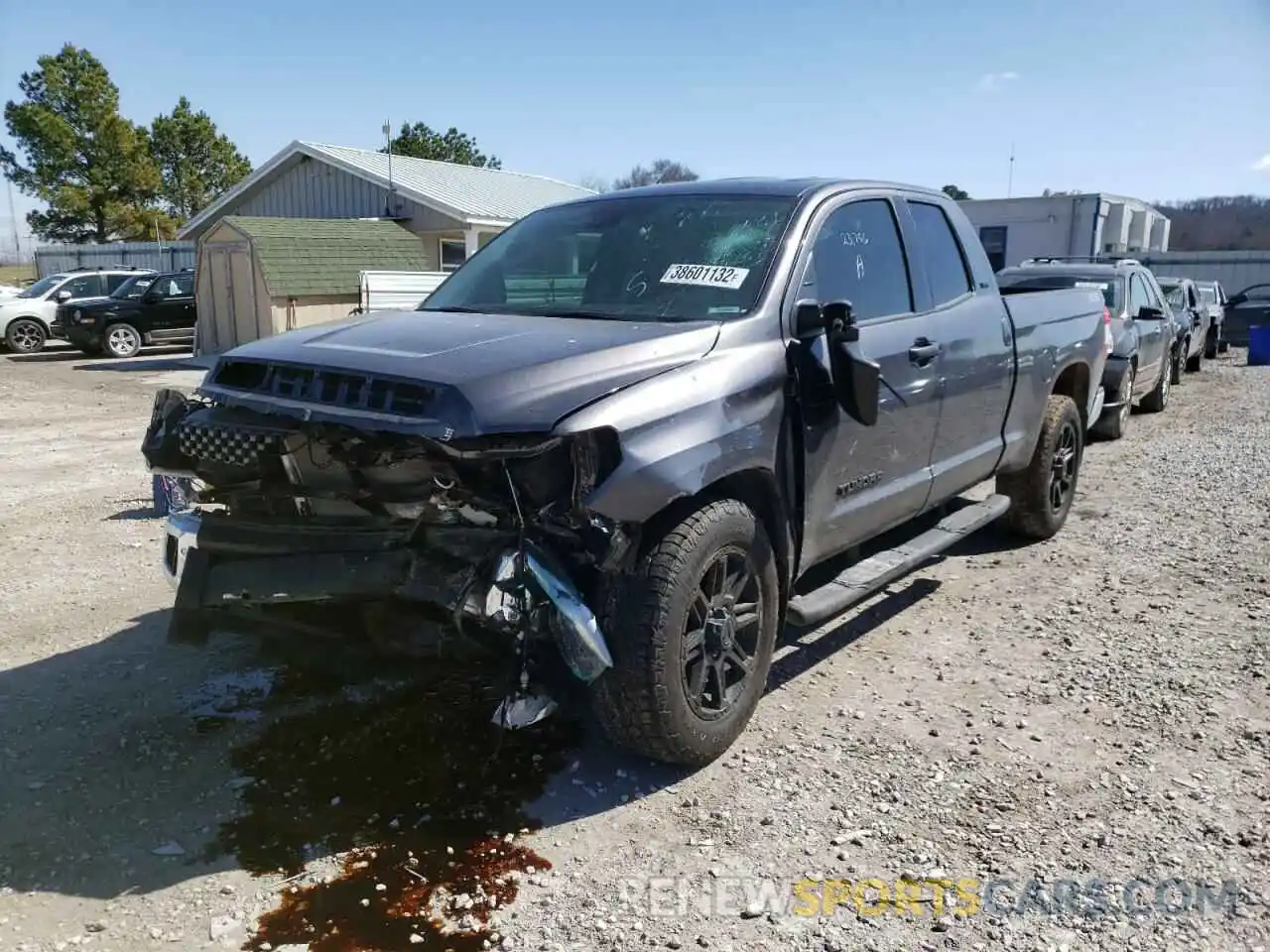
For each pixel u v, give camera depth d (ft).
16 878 10.46
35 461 32.35
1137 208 115.44
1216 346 72.90
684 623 11.52
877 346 14.60
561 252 15.39
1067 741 13.17
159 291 75.51
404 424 10.55
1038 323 19.85
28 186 167.94
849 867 10.57
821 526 13.94
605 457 10.78
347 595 11.30
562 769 12.57
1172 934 9.46
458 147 180.04
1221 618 17.48
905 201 16.71
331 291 65.51
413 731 13.51
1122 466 31.22
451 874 10.51
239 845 11.02
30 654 16.10
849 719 13.84
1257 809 11.51
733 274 13.60
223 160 185.88
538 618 10.88
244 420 12.31
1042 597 18.76
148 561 20.97
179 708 14.20
